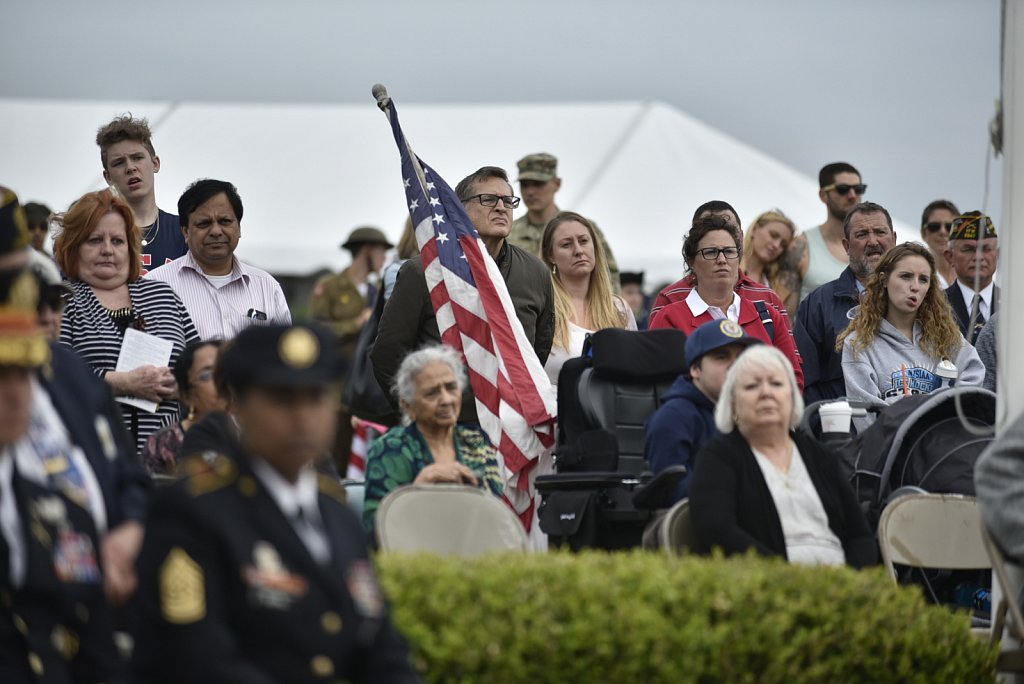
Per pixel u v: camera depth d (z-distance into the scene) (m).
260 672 11.55
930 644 18.56
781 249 35.03
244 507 11.89
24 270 13.37
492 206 26.91
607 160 63.66
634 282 45.44
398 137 27.55
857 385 28.00
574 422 23.88
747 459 20.17
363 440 34.66
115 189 29.08
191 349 22.09
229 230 27.02
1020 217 20.08
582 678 16.86
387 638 12.54
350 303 42.66
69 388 14.73
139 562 11.72
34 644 13.39
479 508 19.92
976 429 20.23
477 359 25.88
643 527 21.70
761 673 17.58
